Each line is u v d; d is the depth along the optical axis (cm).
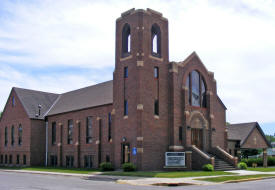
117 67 3694
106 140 3897
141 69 3409
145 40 3509
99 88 4556
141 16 3516
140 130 3297
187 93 3744
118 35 3744
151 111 3441
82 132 4322
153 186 2156
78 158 4309
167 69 3684
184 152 3453
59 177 3008
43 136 5056
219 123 4144
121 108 3556
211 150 3900
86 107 4269
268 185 2180
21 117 5172
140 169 3244
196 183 2280
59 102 5338
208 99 4012
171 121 3572
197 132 3844
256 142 5438
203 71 4041
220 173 2984
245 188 1991
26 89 5475
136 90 3391
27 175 3331
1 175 3347
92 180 2653
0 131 5712
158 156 3431
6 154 5481
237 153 4716
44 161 4997
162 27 3719
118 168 3494
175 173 2973
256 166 4400
